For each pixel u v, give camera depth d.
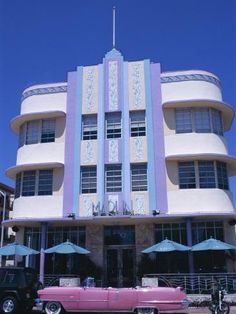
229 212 23.55
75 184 25.61
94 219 23.97
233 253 23.97
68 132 26.66
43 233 25.03
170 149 25.27
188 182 24.64
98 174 25.52
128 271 24.66
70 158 26.17
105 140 26.02
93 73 27.44
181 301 16.08
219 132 25.91
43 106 27.42
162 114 25.89
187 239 23.70
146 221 24.80
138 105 26.30
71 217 24.33
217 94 26.48
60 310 16.88
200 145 25.09
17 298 17.50
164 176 24.88
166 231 24.83
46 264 25.33
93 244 25.34
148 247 24.64
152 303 16.12
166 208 24.33
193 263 23.53
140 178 25.28
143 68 26.89
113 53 27.56
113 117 26.55
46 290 17.23
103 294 16.69
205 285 21.95
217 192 24.33
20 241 26.38
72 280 21.91
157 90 26.34
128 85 26.77
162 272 23.92
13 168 26.38
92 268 24.50
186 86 26.14
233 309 19.44
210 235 24.34
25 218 24.94
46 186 26.06
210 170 24.72
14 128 28.73
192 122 25.56
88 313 18.27
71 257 25.27
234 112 26.66
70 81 27.58
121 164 25.58
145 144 25.59
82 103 26.98
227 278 22.31
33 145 26.91
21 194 26.30
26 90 28.25
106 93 26.81
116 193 25.05
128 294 16.45
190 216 23.52
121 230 25.50
